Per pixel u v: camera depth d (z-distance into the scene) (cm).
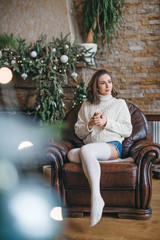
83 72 393
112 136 238
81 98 374
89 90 257
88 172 201
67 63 366
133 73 428
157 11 412
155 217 218
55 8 404
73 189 220
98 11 399
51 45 371
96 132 242
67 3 405
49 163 226
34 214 103
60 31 403
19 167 266
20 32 418
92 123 235
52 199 228
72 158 223
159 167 366
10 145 355
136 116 266
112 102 252
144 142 238
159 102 421
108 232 190
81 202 220
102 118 233
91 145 219
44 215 113
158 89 421
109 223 207
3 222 81
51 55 355
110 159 229
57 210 190
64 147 237
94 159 206
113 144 234
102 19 414
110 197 216
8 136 380
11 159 263
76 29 430
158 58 418
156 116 413
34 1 413
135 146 240
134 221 211
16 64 371
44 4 409
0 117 409
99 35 433
